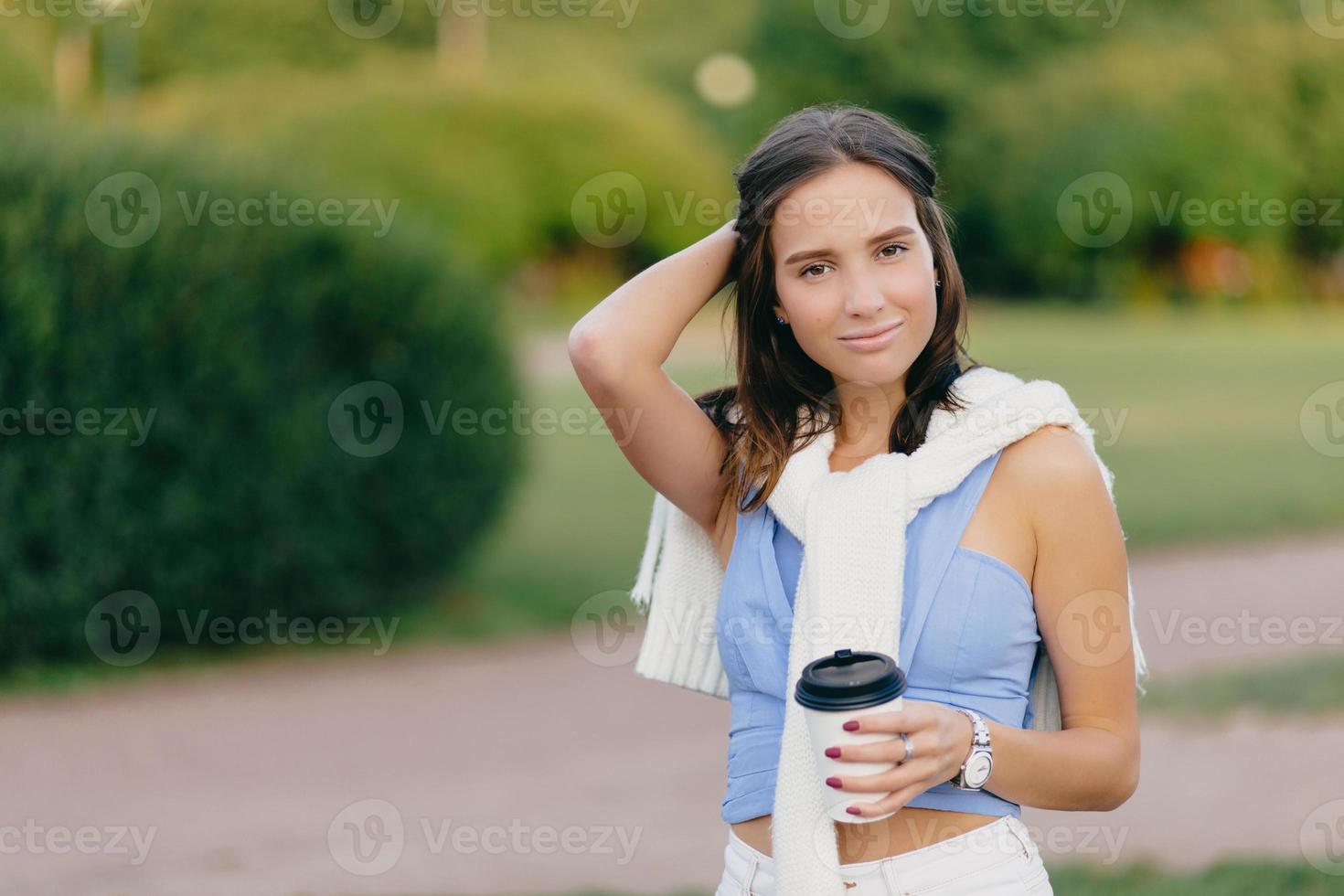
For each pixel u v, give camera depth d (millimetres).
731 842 2387
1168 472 16531
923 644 2201
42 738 7848
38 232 9031
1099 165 47062
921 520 2262
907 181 2338
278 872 5551
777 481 2398
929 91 51750
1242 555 12539
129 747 7676
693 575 2652
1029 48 52312
